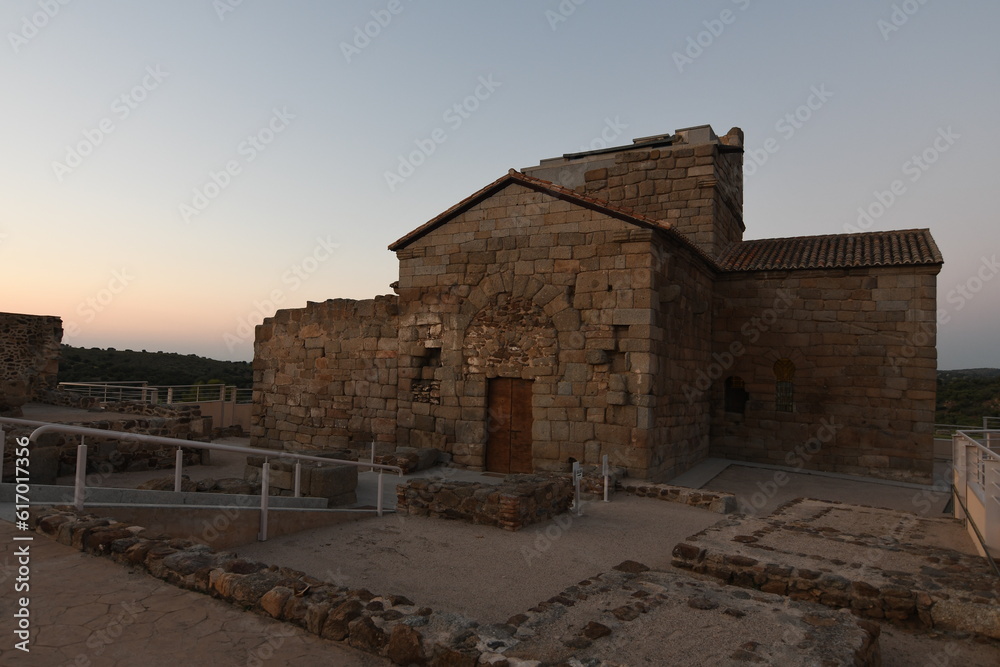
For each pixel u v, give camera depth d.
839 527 9.46
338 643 4.38
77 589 4.84
